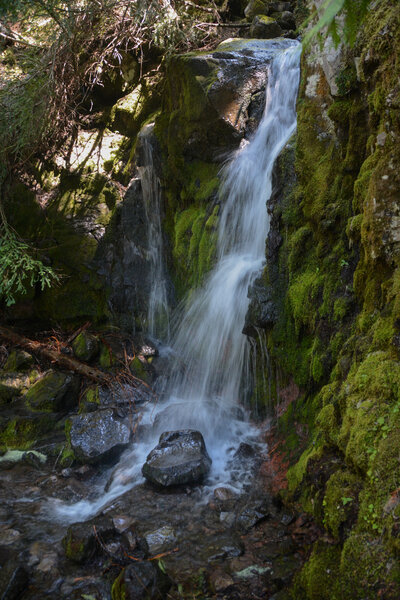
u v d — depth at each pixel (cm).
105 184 535
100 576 238
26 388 439
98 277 523
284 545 241
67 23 485
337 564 194
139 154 512
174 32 507
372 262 231
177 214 484
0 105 486
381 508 181
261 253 400
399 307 209
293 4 550
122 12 520
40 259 520
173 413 378
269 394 358
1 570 240
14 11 432
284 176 328
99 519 273
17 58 579
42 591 230
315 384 300
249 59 427
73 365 446
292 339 318
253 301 345
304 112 304
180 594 218
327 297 280
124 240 521
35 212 531
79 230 526
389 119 215
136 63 557
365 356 230
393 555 170
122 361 457
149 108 547
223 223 432
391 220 217
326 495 209
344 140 272
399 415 196
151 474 308
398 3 216
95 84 570
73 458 355
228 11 571
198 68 424
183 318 466
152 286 509
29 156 525
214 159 447
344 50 257
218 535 257
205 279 439
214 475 313
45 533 276
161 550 249
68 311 521
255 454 326
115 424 366
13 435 388
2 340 487
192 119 436
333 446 235
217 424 365
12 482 336
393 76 214
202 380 427
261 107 429
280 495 274
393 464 186
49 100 503
